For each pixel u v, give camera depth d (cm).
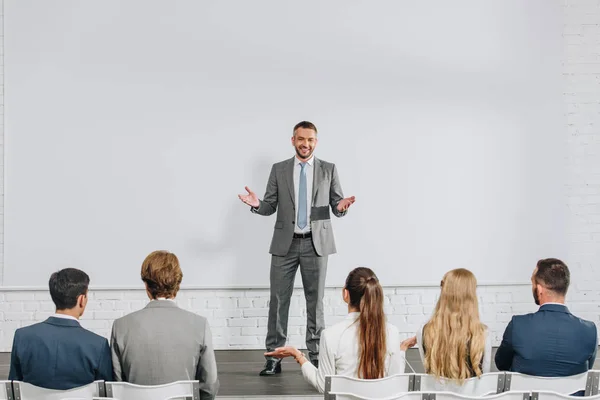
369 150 527
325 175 464
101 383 260
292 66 521
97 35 511
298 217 460
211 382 289
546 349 286
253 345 529
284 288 464
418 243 532
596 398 259
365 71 525
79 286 281
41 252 515
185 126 518
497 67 531
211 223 523
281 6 519
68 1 509
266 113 521
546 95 534
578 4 534
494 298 538
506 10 529
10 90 508
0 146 510
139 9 513
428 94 529
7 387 259
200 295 525
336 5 521
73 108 512
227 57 518
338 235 529
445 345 278
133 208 518
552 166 537
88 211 516
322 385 281
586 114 538
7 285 514
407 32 526
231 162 521
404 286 532
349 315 289
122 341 277
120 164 516
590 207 541
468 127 532
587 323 291
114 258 518
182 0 514
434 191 531
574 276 542
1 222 513
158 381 276
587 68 538
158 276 282
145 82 515
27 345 274
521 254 538
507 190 535
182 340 279
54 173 513
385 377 276
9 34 507
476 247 535
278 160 523
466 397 254
